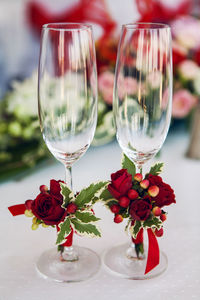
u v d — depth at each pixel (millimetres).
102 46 898
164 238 654
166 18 977
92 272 589
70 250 616
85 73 529
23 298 548
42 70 528
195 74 843
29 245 642
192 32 845
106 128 880
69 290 562
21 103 842
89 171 812
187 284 573
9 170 798
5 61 1543
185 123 982
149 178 572
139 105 542
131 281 577
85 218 555
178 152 900
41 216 547
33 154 834
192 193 751
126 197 559
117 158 868
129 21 1206
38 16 1556
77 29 517
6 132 840
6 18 1558
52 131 546
